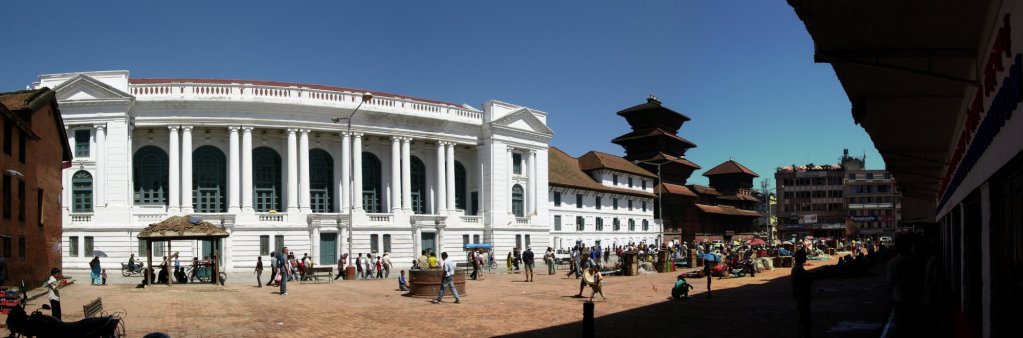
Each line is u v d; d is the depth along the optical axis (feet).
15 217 96.89
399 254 205.05
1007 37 24.58
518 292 107.14
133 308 81.30
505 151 232.94
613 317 72.84
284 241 188.24
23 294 74.08
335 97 198.80
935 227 121.70
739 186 413.18
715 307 81.05
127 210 175.73
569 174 281.74
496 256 224.74
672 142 373.61
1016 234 27.58
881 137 60.08
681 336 59.88
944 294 67.72
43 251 111.24
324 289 116.37
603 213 292.61
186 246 176.35
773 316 71.87
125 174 176.76
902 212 156.46
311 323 69.00
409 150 213.46
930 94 42.88
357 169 200.34
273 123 189.98
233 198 185.37
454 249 218.59
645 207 325.01
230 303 89.45
